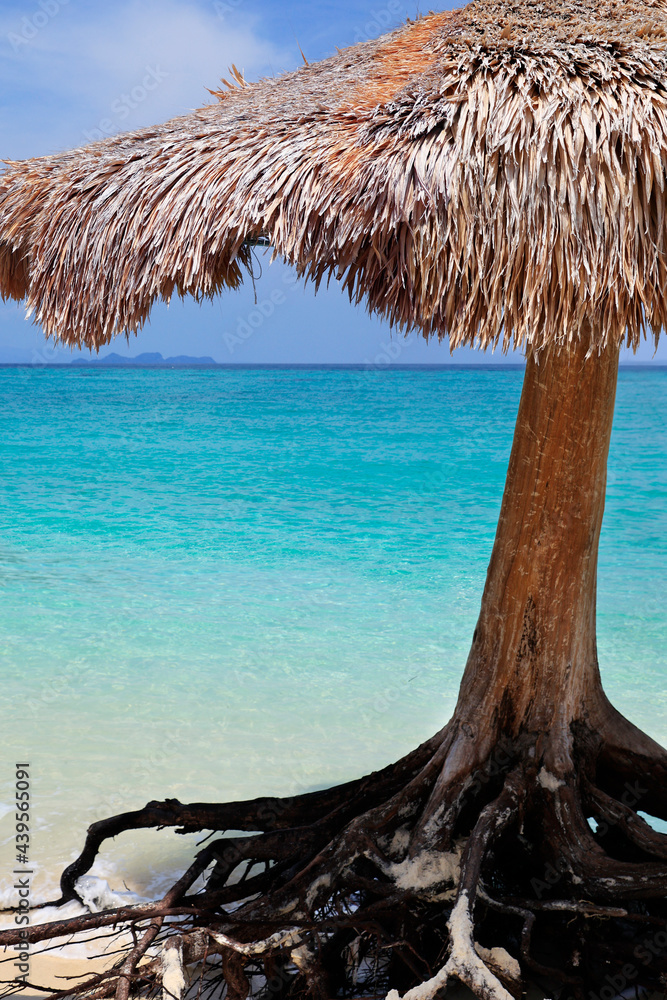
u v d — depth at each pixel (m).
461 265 1.47
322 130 1.68
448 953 2.26
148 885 3.33
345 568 8.70
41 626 6.54
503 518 2.69
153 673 5.52
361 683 5.38
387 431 26.38
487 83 1.54
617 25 1.75
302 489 14.98
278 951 2.41
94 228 1.79
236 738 4.52
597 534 2.63
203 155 1.76
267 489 14.95
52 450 21.05
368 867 2.64
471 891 2.32
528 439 2.58
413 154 1.48
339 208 1.52
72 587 7.78
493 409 36.06
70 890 2.98
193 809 2.88
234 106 2.07
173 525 11.20
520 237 1.44
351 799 2.85
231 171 1.68
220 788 3.93
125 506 12.87
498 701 2.67
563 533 2.56
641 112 1.49
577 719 2.68
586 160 1.45
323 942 2.58
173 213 1.70
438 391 51.56
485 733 2.67
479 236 1.45
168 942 2.31
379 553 9.47
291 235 1.56
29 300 1.92
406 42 2.15
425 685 5.36
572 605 2.61
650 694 5.17
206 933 2.36
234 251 1.65
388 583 8.07
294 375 84.81
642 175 1.49
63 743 4.44
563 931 2.54
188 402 41.38
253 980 2.77
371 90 1.82
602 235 1.46
